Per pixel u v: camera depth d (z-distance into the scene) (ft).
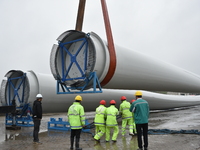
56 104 38.42
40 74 36.99
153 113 64.23
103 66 27.04
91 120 45.57
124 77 31.07
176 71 45.68
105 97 47.32
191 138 23.88
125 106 25.90
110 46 27.71
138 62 33.68
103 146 20.54
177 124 38.29
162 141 22.33
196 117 51.29
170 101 68.18
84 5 29.63
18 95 36.55
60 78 29.30
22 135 26.86
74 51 29.37
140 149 17.57
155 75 38.19
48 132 29.22
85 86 26.17
